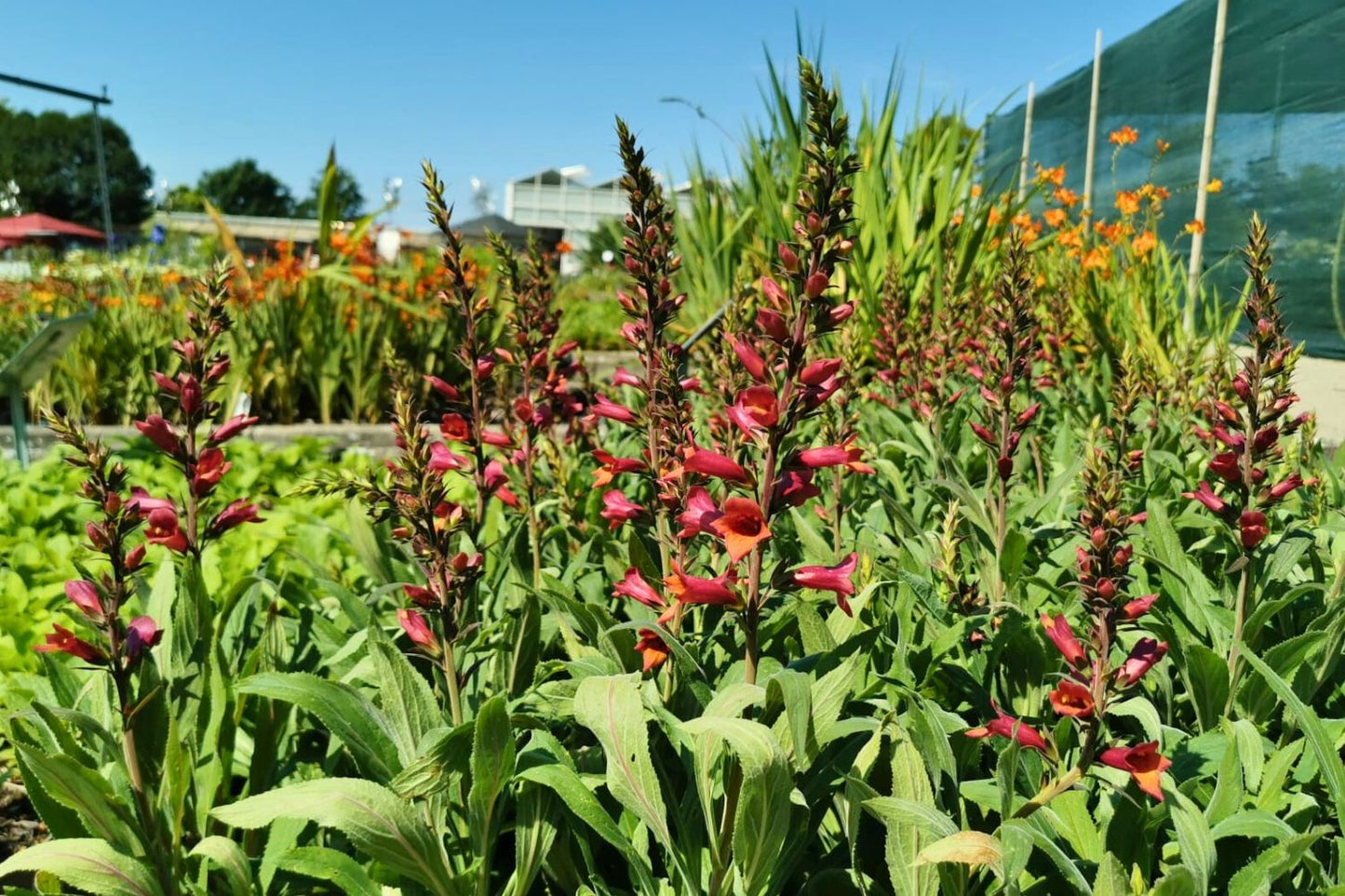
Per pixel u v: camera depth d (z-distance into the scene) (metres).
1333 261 7.21
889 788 2.06
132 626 1.97
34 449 8.32
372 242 10.99
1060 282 5.83
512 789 2.01
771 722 1.91
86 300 10.96
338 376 9.23
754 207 7.70
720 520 1.84
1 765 3.12
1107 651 1.73
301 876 2.13
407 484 2.05
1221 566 3.26
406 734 2.04
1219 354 4.62
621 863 2.22
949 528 2.65
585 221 55.44
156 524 2.24
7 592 3.90
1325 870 2.02
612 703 1.85
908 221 7.15
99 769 2.26
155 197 20.23
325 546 4.23
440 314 9.59
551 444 3.60
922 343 4.88
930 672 2.33
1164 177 9.61
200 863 2.06
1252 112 8.18
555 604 2.48
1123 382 3.47
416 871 1.81
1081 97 11.41
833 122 1.82
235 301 9.51
